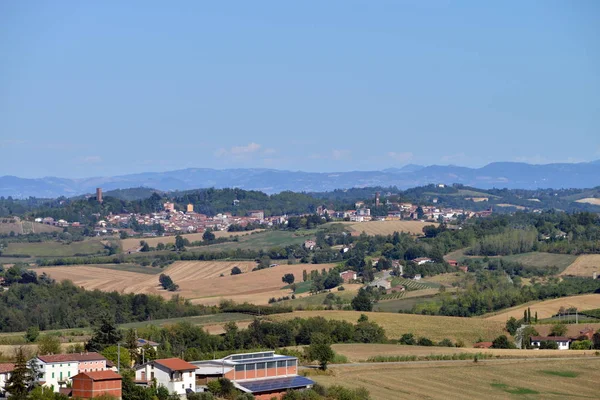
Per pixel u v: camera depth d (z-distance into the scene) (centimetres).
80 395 16625
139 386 17125
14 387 16838
